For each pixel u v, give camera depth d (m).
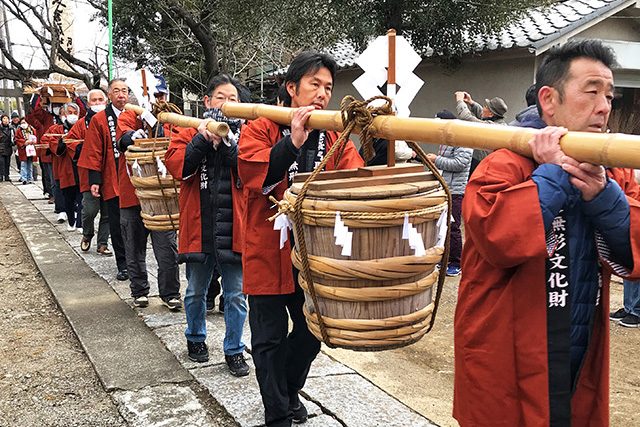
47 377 3.82
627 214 1.71
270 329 2.78
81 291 5.61
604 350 1.83
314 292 2.00
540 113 1.85
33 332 4.71
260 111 2.55
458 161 6.22
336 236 1.85
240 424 3.08
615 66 1.78
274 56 12.13
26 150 14.67
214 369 3.78
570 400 1.73
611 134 1.45
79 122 7.14
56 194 9.39
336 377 3.65
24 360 4.12
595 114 1.74
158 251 4.89
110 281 5.96
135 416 3.22
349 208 1.85
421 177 2.11
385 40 2.14
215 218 3.50
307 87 2.62
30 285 6.15
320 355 4.05
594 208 1.69
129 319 4.80
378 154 2.80
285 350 2.85
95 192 5.86
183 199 3.62
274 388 2.78
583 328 1.82
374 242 1.89
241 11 9.91
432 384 3.93
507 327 1.76
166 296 4.95
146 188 4.05
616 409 3.64
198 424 3.14
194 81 11.78
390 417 3.15
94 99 6.92
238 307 3.61
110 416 3.30
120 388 3.55
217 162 3.46
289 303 2.90
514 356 1.76
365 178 2.03
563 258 1.76
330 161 2.74
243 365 3.70
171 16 11.45
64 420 3.27
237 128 3.54
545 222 1.63
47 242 7.95
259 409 3.24
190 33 12.01
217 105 3.62
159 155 3.94
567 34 8.90
